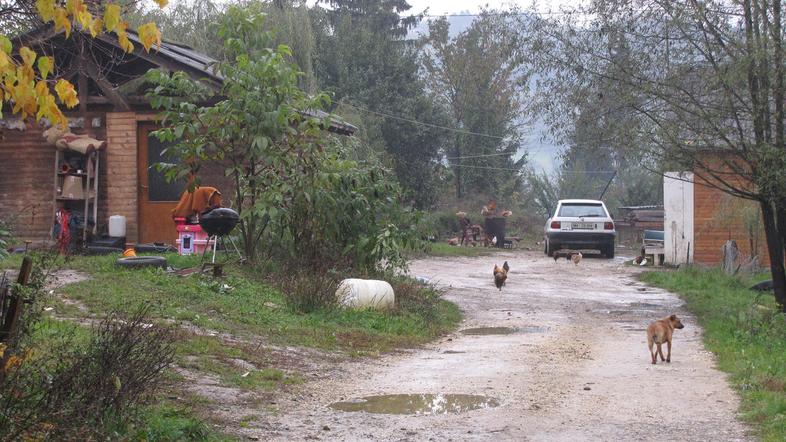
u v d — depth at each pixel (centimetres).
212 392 845
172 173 1669
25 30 622
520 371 1045
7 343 612
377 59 5194
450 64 6228
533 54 1675
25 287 633
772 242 1681
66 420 583
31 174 2048
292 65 1675
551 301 1897
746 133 1575
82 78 2014
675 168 1645
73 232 1903
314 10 5322
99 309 1139
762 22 1542
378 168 1830
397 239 1753
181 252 1808
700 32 1562
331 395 897
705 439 711
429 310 1570
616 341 1326
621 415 805
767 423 747
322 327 1292
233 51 1728
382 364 1097
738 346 1227
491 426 761
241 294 1392
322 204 1641
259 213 1560
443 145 5703
